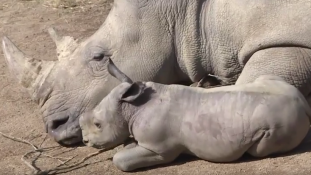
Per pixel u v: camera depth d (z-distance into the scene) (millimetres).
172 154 9062
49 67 10297
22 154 10047
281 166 8680
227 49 10062
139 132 9008
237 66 10125
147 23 9977
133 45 9984
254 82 9148
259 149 8797
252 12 9781
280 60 9547
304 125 8844
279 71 9531
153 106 9016
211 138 8844
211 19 10086
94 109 9391
